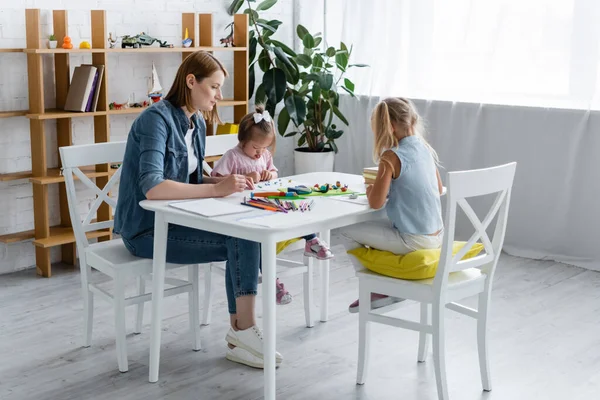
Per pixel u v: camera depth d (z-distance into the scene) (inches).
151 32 181.5
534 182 178.2
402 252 105.7
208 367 115.6
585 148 169.9
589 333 131.9
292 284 156.6
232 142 142.4
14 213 164.9
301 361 118.3
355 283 158.4
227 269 116.3
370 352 122.1
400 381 111.8
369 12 204.4
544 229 178.1
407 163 104.3
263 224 94.0
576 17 167.5
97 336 128.2
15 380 111.1
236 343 115.5
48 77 165.6
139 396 106.0
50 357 119.3
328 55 201.3
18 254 166.2
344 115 214.5
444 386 101.9
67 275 163.0
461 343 126.2
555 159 174.4
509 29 179.0
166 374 113.1
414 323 103.2
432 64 193.3
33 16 152.6
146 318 136.0
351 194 113.0
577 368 117.3
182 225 107.6
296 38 219.8
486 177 99.7
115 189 173.3
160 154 109.3
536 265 173.5
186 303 144.2
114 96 176.7
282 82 195.2
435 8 190.7
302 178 127.5
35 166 159.3
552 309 144.0
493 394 107.9
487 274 107.0
